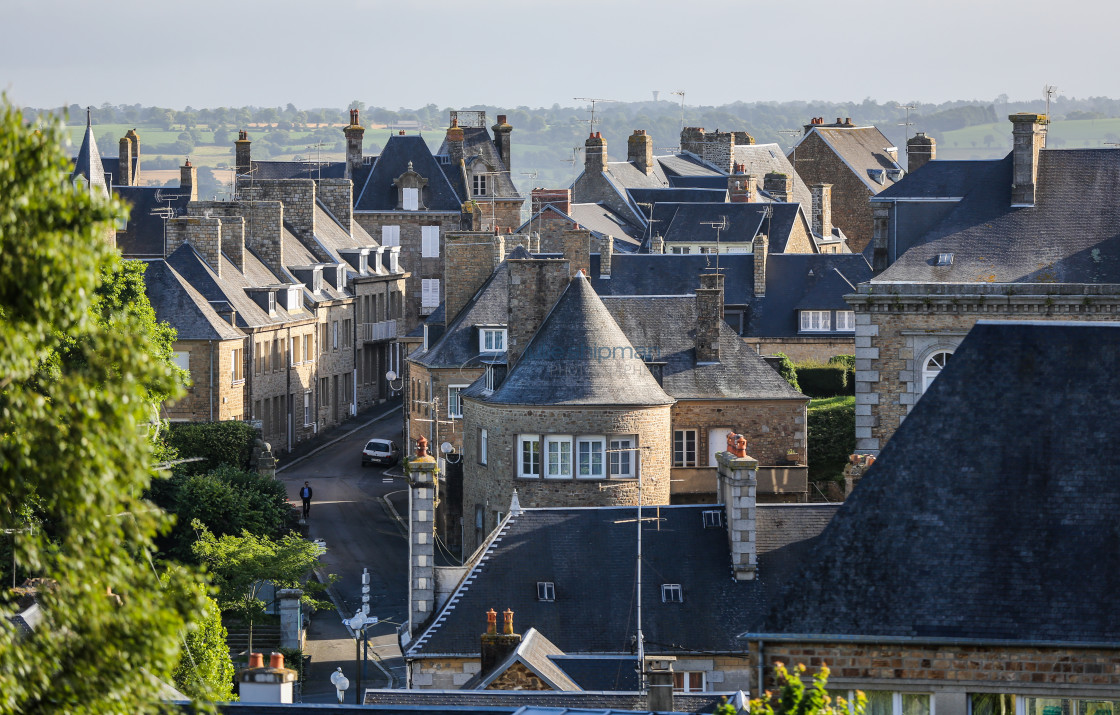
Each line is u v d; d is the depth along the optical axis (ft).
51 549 87.15
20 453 84.38
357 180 583.99
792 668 117.91
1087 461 121.80
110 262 89.30
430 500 207.00
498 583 203.51
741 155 619.67
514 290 283.59
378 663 252.83
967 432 124.06
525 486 267.39
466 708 120.26
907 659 117.08
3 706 82.28
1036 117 224.53
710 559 207.00
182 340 367.25
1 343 83.76
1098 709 115.03
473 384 291.99
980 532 120.16
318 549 266.98
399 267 535.19
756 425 296.51
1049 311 211.82
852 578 119.75
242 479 305.73
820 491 301.63
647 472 268.41
